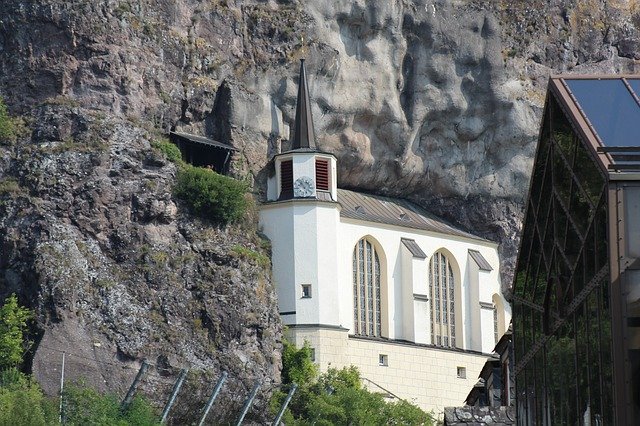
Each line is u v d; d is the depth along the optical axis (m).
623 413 87.44
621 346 88.00
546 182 101.50
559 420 98.88
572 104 96.25
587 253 92.94
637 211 88.75
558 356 99.06
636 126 93.31
